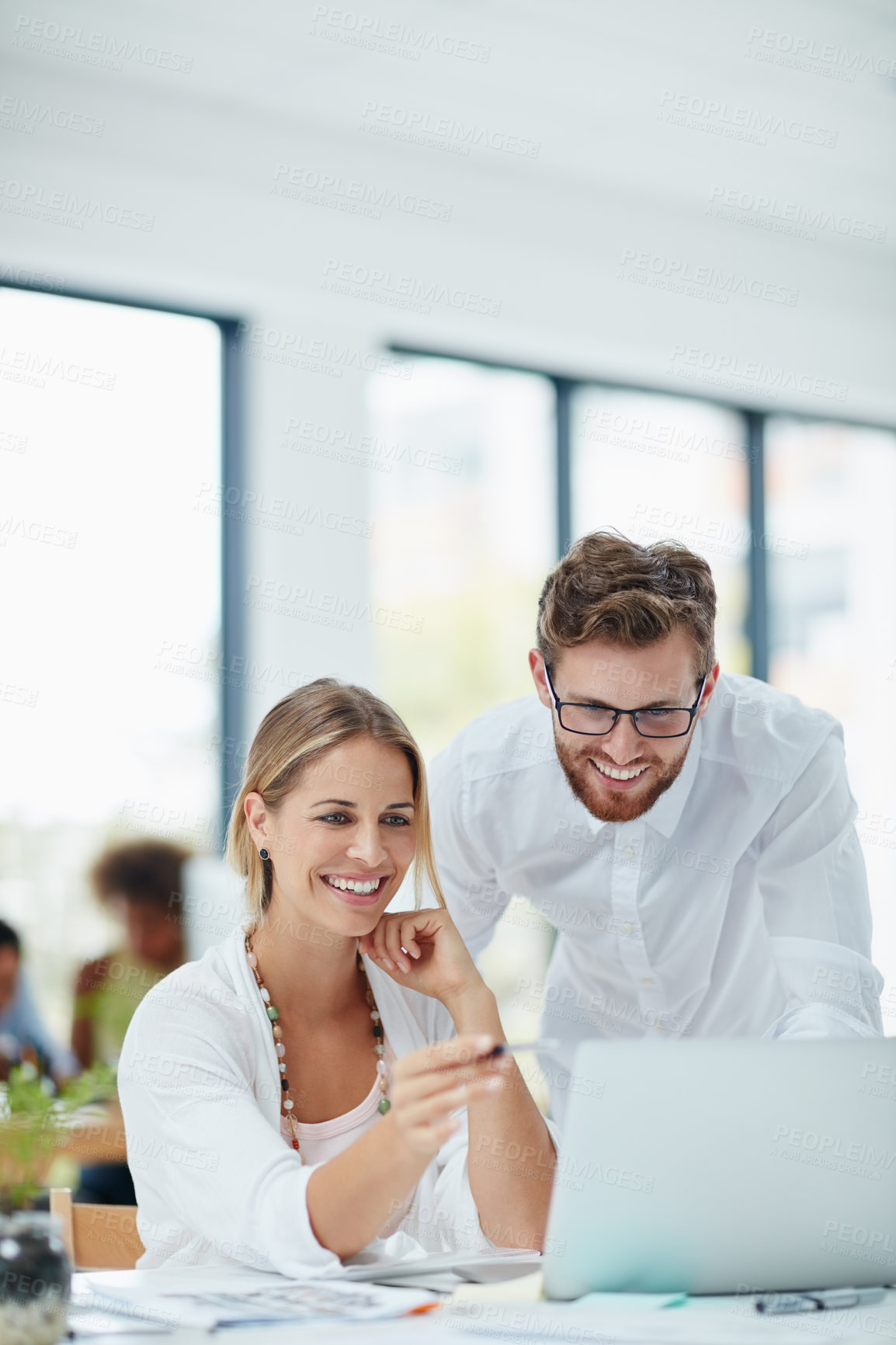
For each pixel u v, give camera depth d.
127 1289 1.39
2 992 3.97
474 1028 1.82
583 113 4.72
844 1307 1.36
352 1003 1.87
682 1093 1.34
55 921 4.21
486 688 5.25
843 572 6.31
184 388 4.68
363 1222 1.44
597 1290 1.35
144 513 4.56
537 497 5.47
